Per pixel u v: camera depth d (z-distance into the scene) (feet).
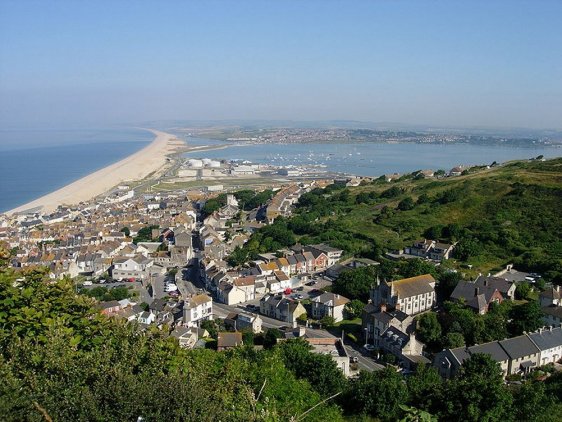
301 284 457.68
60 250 573.33
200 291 456.45
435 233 490.49
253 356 204.95
